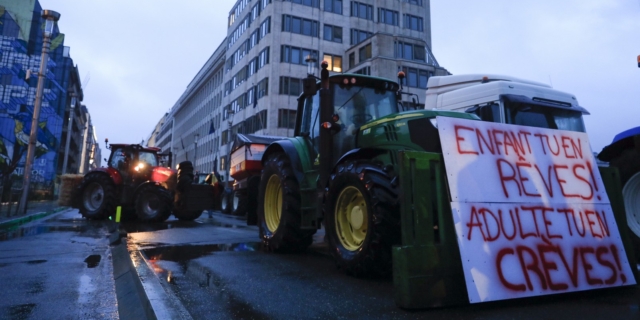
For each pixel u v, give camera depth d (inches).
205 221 495.5
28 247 247.6
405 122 160.4
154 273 155.9
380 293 131.7
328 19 1429.6
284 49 1344.7
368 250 143.2
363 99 213.6
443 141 127.1
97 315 121.1
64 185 699.4
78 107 2050.9
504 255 118.6
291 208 211.5
